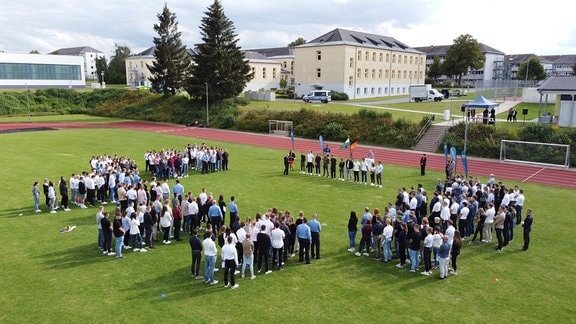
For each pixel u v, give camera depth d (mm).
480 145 38500
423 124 43719
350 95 78500
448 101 67000
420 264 15469
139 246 16859
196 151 32469
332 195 24641
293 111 53938
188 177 29188
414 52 93812
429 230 14484
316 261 15625
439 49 149375
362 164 28000
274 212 16031
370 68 82375
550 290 13359
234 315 11711
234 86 63312
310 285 13641
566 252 16547
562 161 34469
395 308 12188
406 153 39875
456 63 105938
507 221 16750
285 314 11805
